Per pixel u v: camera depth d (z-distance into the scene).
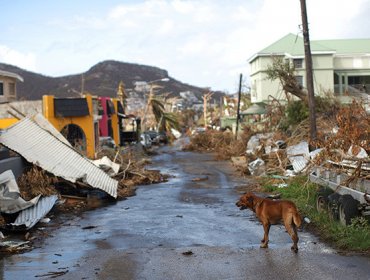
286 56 43.12
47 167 15.12
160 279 7.32
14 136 15.65
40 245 9.70
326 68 43.50
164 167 27.53
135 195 16.75
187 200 15.42
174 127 70.62
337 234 9.26
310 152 17.75
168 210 13.64
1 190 11.87
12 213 11.76
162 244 9.61
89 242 9.91
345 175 10.91
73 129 27.03
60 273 7.70
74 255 8.84
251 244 9.37
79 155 17.38
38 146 16.05
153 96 65.50
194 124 104.00
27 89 138.00
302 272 7.38
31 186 14.22
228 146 34.00
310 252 8.53
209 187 18.41
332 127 18.73
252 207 9.15
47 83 149.38
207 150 42.75
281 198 14.32
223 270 7.66
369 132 11.45
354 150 11.30
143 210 13.74
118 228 11.26
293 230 8.60
